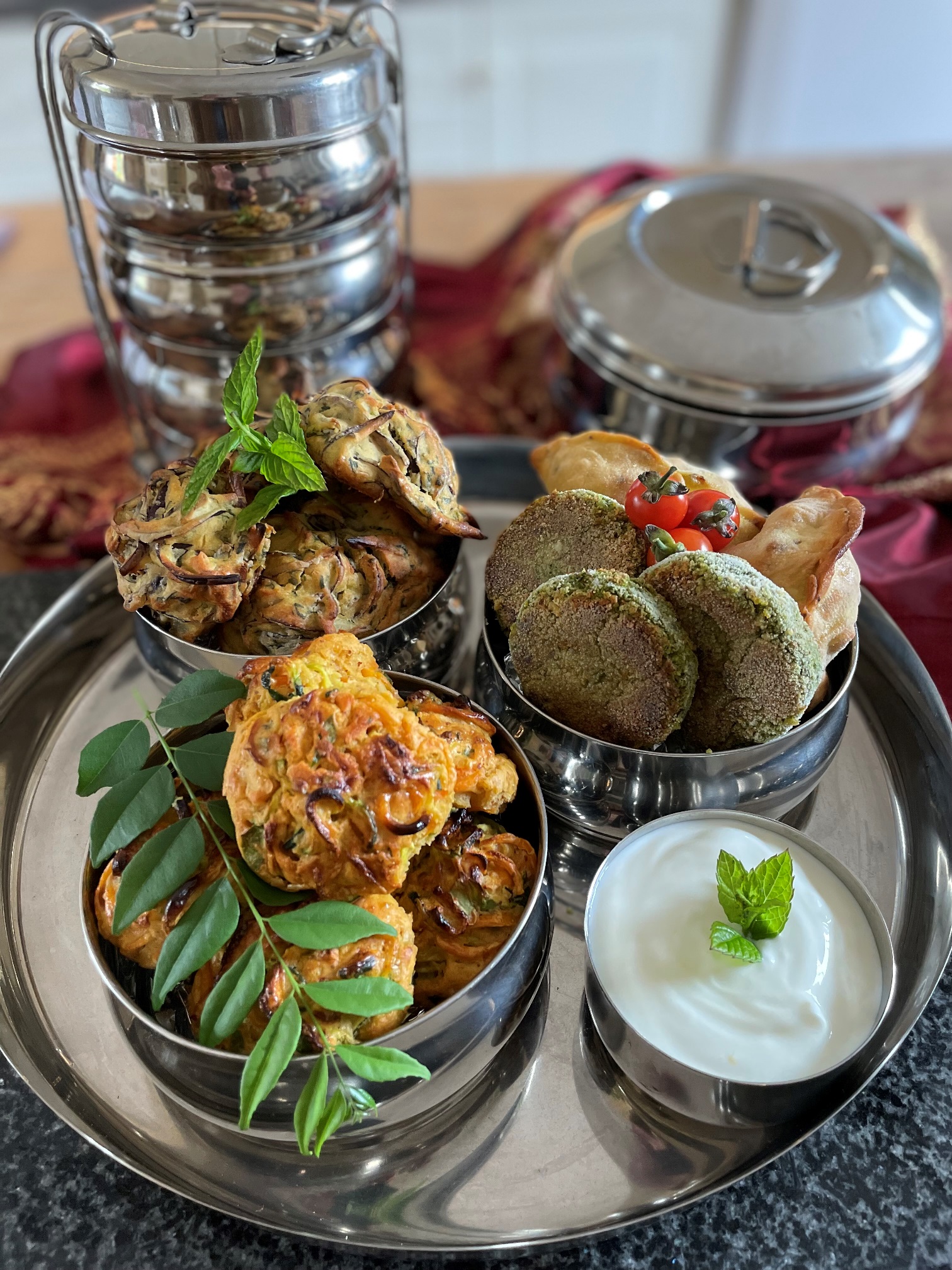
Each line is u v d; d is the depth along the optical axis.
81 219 0.43
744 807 0.33
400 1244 0.26
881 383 0.47
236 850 0.29
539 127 1.09
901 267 0.51
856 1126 0.29
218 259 0.42
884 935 0.29
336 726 0.28
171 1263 0.27
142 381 0.48
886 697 0.40
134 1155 0.29
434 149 1.09
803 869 0.31
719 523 0.34
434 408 0.59
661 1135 0.29
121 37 0.40
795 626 0.31
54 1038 0.31
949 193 0.72
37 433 0.59
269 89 0.37
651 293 0.49
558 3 1.00
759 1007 0.28
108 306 0.65
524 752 0.33
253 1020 0.26
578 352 0.50
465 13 0.99
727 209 0.54
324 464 0.35
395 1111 0.28
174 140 0.37
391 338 0.51
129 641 0.43
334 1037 0.26
